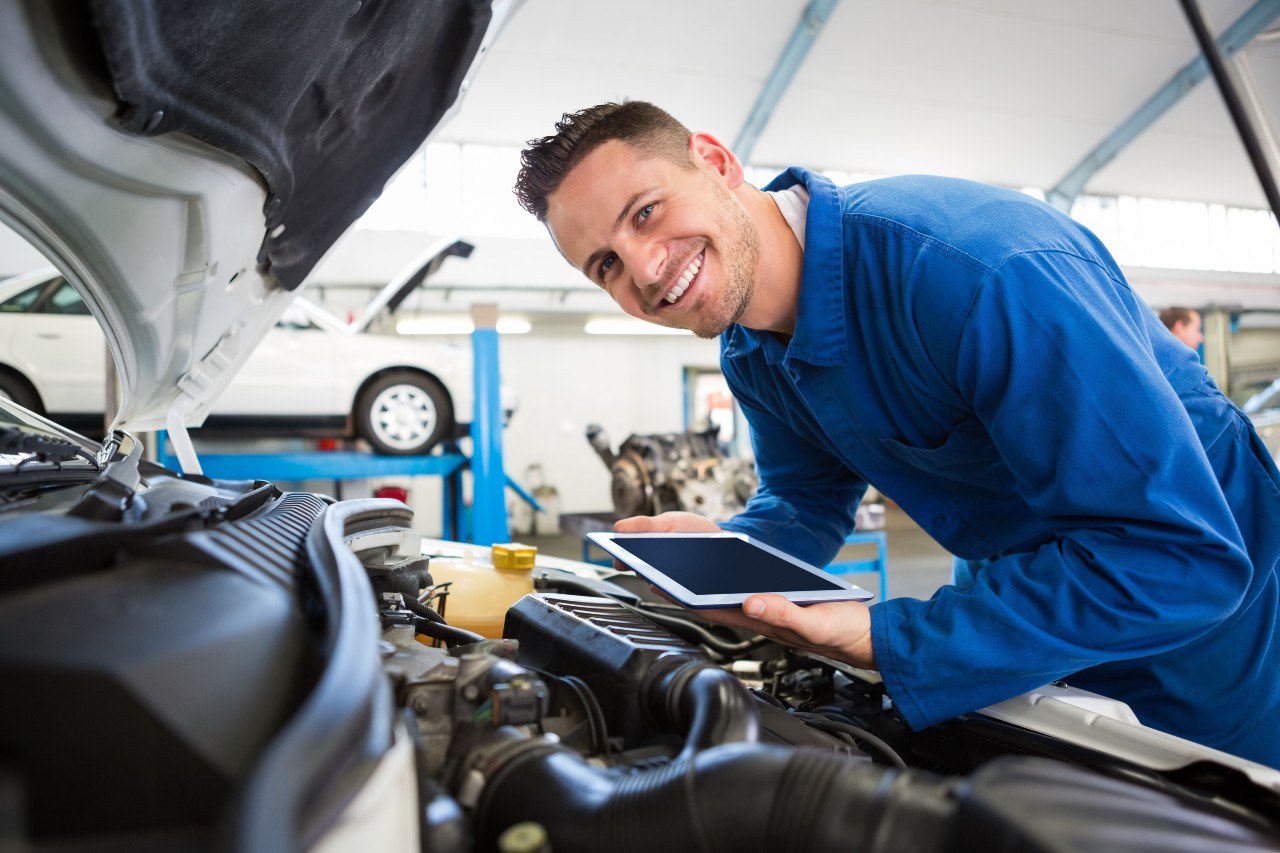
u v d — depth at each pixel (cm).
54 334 402
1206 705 107
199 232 78
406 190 833
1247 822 54
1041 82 825
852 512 151
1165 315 407
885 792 41
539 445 951
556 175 103
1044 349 80
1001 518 113
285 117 70
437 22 83
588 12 688
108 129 54
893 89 803
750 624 89
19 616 35
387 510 103
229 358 132
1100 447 78
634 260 101
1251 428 105
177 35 48
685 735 63
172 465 308
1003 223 88
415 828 40
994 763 38
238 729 34
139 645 34
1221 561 78
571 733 69
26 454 76
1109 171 961
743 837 42
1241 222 1088
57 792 30
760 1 711
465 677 62
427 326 568
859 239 99
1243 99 138
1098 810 35
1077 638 78
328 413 442
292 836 26
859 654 85
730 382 144
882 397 106
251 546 57
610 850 44
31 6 41
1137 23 773
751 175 859
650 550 99
